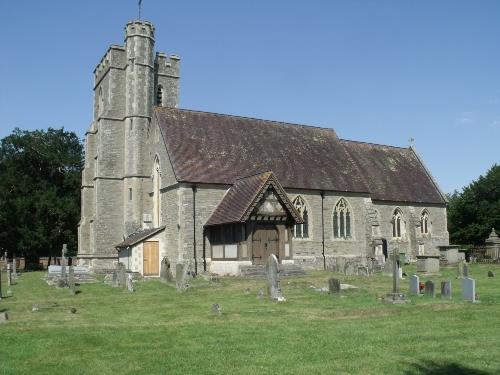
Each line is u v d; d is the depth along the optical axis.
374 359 10.98
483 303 19.41
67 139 73.62
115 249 44.56
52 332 14.07
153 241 38.50
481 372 9.98
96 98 50.69
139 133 44.84
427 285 21.81
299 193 40.44
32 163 69.12
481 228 62.53
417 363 10.64
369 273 33.31
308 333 13.75
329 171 43.69
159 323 15.53
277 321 15.73
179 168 37.00
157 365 10.61
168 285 28.89
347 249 42.16
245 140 42.59
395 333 13.71
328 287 24.84
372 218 43.62
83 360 11.09
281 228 34.06
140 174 44.31
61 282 29.17
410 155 57.31
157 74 49.19
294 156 43.47
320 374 9.91
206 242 36.41
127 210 44.22
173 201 37.53
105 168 45.12
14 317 16.83
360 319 16.08
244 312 17.56
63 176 70.56
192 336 13.46
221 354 11.48
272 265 21.52
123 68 46.84
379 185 49.69
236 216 32.84
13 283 33.22
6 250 57.22
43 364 10.79
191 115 42.44
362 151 53.19
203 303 20.34
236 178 38.00
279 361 10.87
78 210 64.25
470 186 66.50
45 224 61.16
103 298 22.88
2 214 55.22
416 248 49.62
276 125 46.34
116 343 12.70
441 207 53.41
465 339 12.92
